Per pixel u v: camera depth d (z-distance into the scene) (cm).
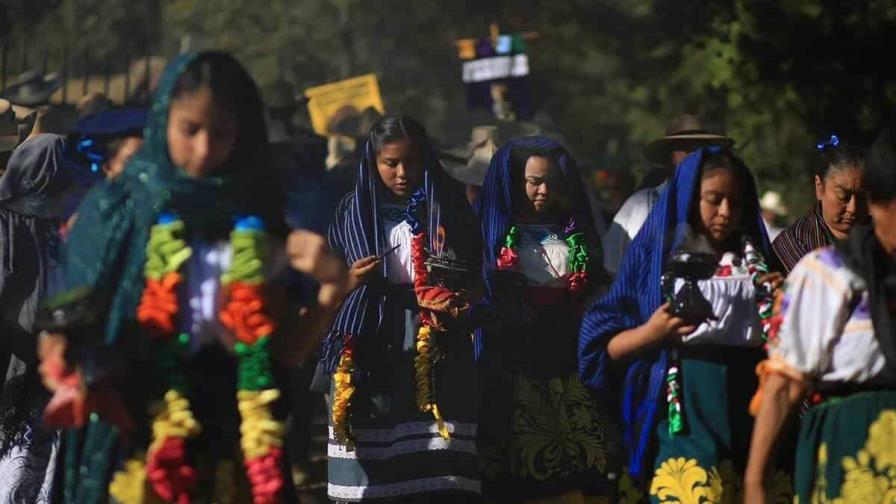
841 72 1934
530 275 955
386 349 934
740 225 779
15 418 975
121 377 633
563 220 973
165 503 637
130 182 649
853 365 636
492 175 966
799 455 655
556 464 950
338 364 926
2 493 971
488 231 959
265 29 2973
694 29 2045
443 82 3200
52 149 967
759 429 652
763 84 1959
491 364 953
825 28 1891
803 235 938
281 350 660
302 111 2070
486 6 3195
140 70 1772
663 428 759
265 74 2906
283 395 661
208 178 643
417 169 946
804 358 640
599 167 2177
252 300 632
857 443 637
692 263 731
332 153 1777
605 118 3744
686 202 761
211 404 643
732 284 754
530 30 3297
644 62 2344
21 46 2012
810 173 1956
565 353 957
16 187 964
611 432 1073
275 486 625
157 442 627
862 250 636
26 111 1303
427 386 927
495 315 946
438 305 924
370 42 3139
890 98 1927
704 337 752
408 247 939
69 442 664
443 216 944
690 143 1162
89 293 635
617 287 790
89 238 645
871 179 639
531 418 952
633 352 759
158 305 632
